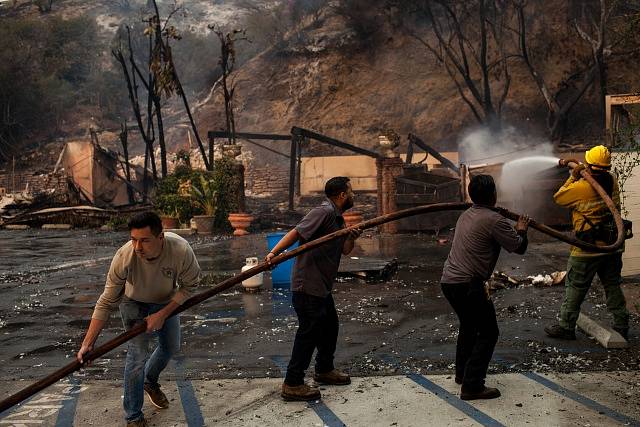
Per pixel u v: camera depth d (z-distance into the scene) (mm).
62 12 89875
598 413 4109
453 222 17078
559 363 5250
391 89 48000
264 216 22703
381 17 51719
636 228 8227
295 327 6781
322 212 4523
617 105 15172
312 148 44812
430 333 6426
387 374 5105
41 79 64188
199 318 7320
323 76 51656
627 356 5391
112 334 6781
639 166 8062
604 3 30859
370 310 7551
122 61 28625
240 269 11188
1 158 57281
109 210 24672
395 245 14391
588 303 7453
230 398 4602
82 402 4582
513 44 42594
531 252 12367
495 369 5137
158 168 42031
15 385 5070
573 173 5742
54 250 16062
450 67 45906
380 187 17500
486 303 4453
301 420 4148
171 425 4133
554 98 34344
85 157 31422
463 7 40594
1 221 26562
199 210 20516
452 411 4219
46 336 6820
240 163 20844
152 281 3986
